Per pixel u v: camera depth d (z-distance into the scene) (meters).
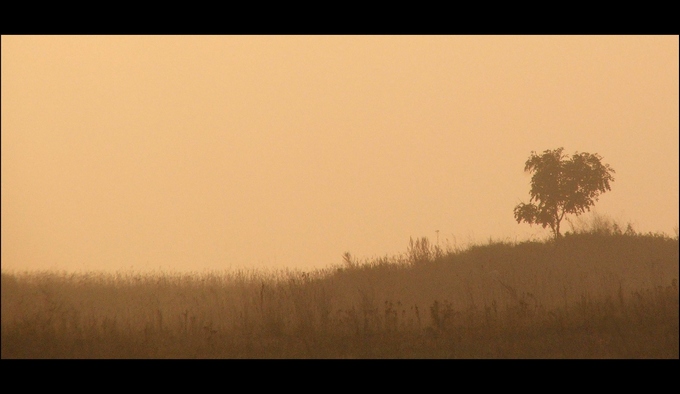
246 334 44.19
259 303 50.28
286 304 50.06
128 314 48.94
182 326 44.72
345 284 64.31
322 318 45.72
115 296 54.41
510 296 53.97
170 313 50.47
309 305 48.50
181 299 55.03
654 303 45.31
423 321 48.84
